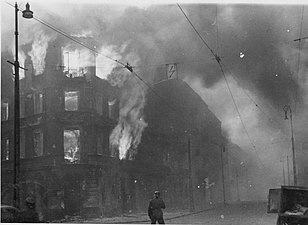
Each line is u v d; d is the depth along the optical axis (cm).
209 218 2667
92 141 3444
